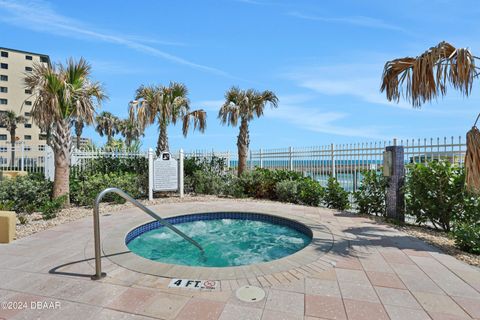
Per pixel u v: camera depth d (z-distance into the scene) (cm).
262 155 1187
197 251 554
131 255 398
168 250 556
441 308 257
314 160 970
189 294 283
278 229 671
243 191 1020
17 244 451
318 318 240
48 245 445
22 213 680
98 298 276
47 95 693
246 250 560
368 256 396
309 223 600
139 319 239
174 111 1114
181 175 998
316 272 339
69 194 787
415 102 461
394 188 637
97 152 1106
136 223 598
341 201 793
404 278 323
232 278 321
